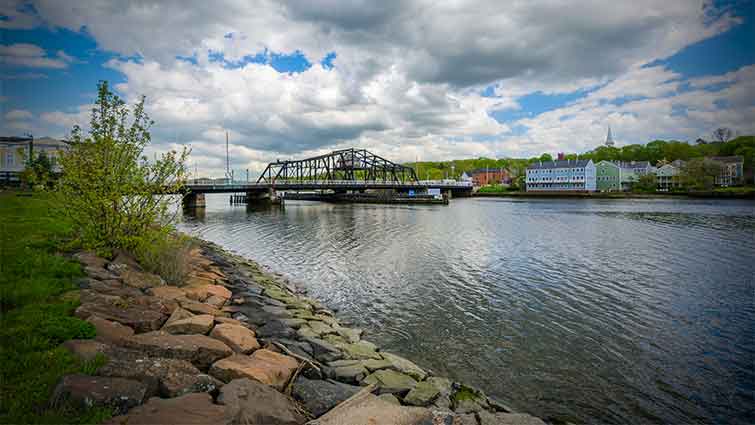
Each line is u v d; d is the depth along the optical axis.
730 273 21.23
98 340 6.71
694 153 143.00
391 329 13.38
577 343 12.35
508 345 12.17
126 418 4.64
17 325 6.58
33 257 10.80
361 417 6.19
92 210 12.53
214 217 61.50
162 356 6.68
